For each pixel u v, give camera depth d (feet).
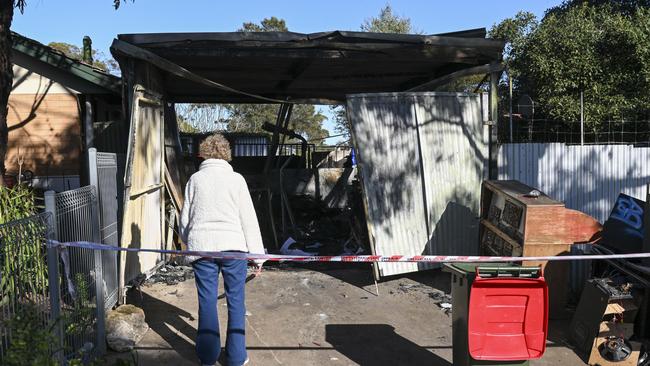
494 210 20.68
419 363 14.57
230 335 13.67
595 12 55.93
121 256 18.04
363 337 16.37
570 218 17.67
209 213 13.35
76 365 9.41
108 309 16.38
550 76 49.60
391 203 22.54
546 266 17.70
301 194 45.29
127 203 18.25
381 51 22.44
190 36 20.74
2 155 18.43
